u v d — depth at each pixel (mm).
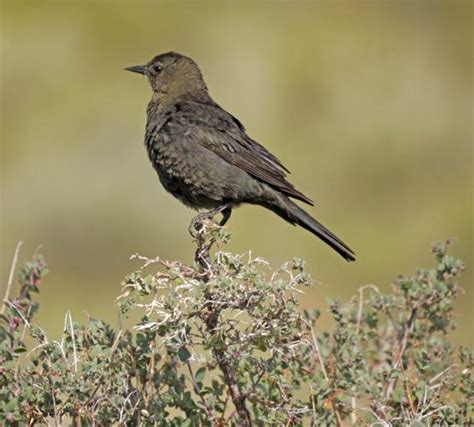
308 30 22625
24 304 7363
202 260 7281
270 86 21016
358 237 18094
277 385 6938
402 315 7910
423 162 19969
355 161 19812
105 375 6746
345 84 21297
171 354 6879
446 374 7523
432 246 8008
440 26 23078
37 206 17266
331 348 7496
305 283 6590
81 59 21906
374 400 7191
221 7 23188
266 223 17656
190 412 6879
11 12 22359
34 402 6695
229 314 7535
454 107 21078
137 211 17234
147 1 23109
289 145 19922
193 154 10008
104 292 16219
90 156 18484
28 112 20531
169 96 10586
